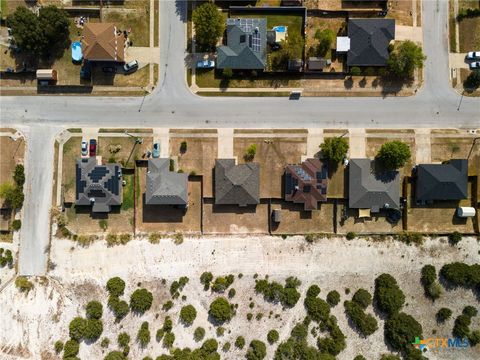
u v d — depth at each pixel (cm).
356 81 5331
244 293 5275
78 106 5322
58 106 5319
